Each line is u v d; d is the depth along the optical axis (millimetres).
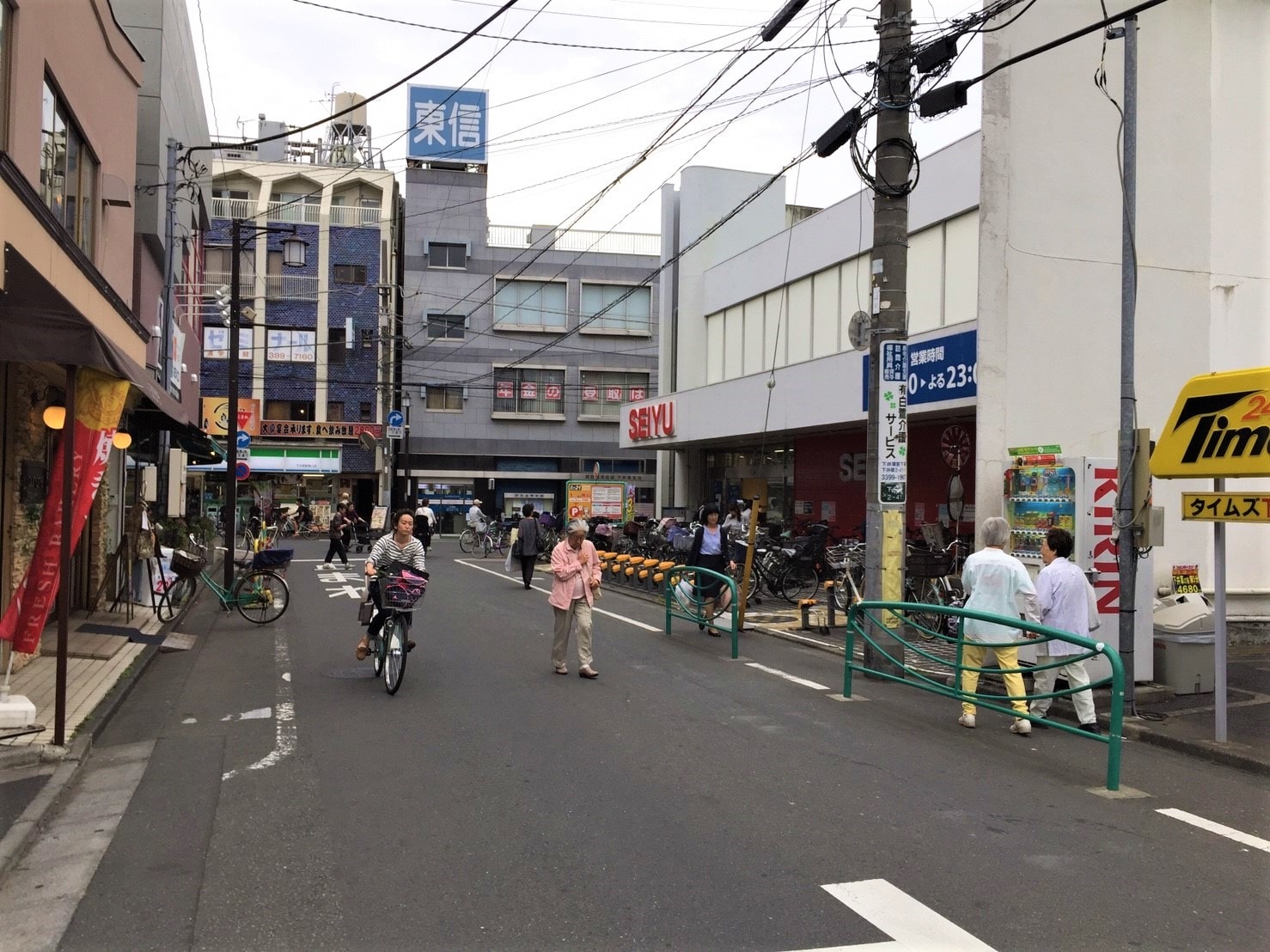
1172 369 11227
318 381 39094
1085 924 3855
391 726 7066
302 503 38000
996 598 7203
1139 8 7016
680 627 13023
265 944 3609
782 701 8141
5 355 5961
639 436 28047
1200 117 11422
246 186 39469
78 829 4891
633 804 5285
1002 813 5270
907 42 9188
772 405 20594
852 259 19516
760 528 20641
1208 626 8992
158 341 15711
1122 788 5809
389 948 3584
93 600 12820
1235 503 6598
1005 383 10336
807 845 4691
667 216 29766
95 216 11344
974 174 15500
